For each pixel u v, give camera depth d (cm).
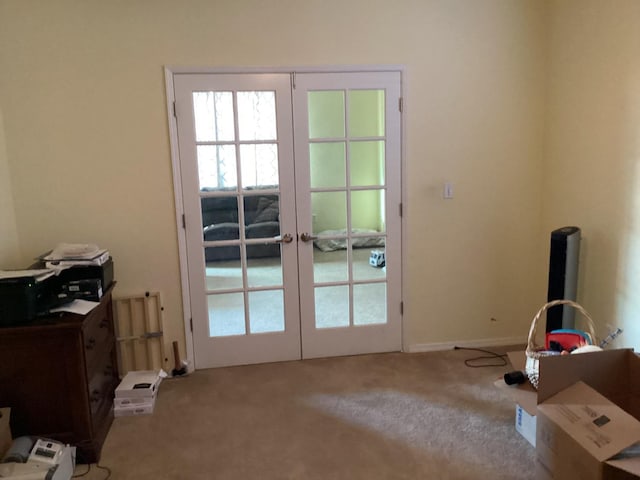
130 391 274
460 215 342
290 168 321
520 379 236
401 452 232
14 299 215
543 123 341
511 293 356
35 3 286
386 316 346
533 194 347
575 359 192
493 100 334
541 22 330
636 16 254
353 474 217
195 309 325
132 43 297
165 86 302
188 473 221
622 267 272
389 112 324
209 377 319
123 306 312
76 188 303
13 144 293
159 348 319
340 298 341
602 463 157
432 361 334
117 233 311
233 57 307
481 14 325
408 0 317
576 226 310
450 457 228
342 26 314
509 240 350
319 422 261
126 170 306
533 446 234
